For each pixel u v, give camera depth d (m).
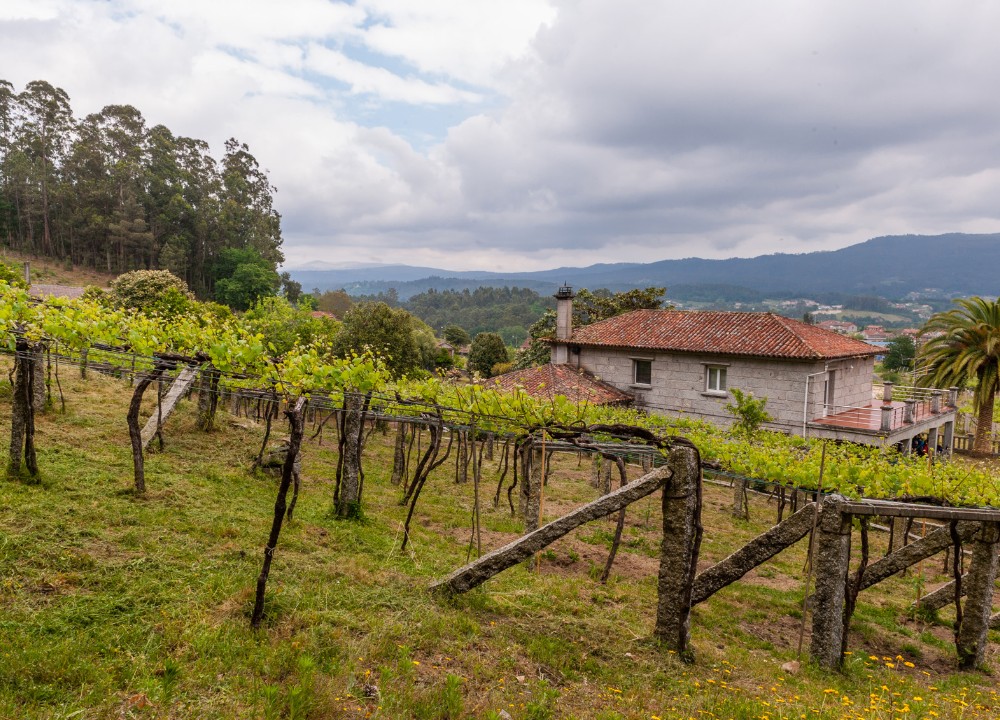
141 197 92.94
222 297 88.62
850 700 6.94
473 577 8.25
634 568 11.87
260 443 14.98
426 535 11.47
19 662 5.05
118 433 12.62
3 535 7.10
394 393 11.76
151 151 97.19
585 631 8.09
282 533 9.44
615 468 23.48
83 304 9.95
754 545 8.95
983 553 9.11
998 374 28.95
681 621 7.84
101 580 6.71
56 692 4.87
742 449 13.37
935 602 11.21
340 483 11.50
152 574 7.07
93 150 97.50
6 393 13.46
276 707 5.09
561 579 10.46
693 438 13.82
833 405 26.81
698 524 7.94
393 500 14.05
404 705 5.48
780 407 25.30
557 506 16.23
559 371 29.39
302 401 7.40
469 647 6.98
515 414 10.34
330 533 10.05
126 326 10.24
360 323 31.36
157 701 4.92
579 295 47.84
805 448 17.69
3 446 10.24
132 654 5.57
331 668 5.82
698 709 6.29
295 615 6.79
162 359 10.03
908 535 15.45
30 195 92.00
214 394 15.02
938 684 8.32
